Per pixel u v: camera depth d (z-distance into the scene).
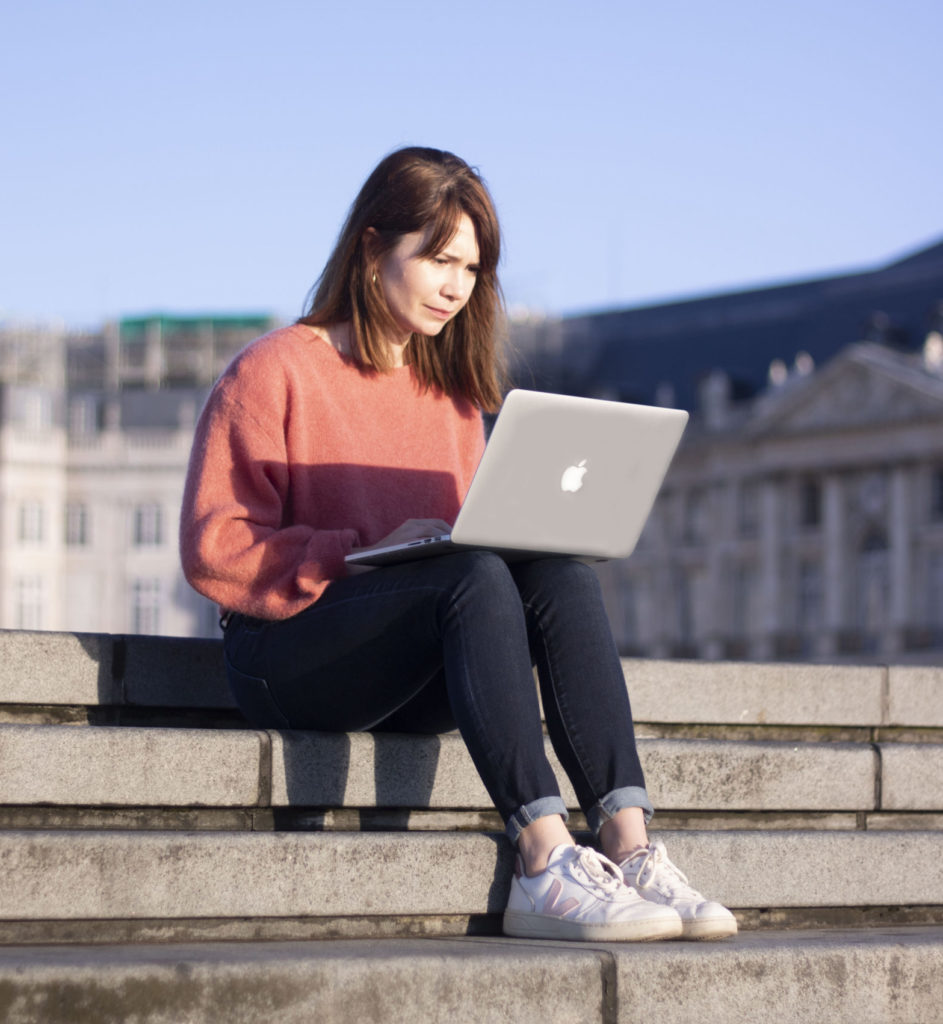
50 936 3.14
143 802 3.57
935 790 4.62
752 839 3.92
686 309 74.69
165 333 74.19
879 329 66.00
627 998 3.10
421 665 3.55
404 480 3.95
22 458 71.06
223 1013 2.75
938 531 62.38
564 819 3.47
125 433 72.12
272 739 3.68
